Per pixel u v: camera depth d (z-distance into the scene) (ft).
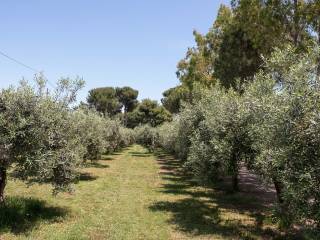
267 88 35.55
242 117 39.19
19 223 36.09
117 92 372.99
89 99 333.42
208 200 55.93
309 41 58.03
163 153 168.25
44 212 42.29
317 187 23.18
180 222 41.65
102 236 35.01
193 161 45.73
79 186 65.72
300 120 24.06
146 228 38.83
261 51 75.92
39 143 35.63
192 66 139.23
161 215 44.98
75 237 33.40
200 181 46.55
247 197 57.72
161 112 301.02
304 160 24.04
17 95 35.04
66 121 40.68
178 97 199.82
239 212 47.57
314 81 24.61
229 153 39.88
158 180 78.95
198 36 137.39
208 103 54.70
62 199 52.26
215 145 40.42
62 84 40.24
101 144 78.38
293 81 25.46
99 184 69.51
